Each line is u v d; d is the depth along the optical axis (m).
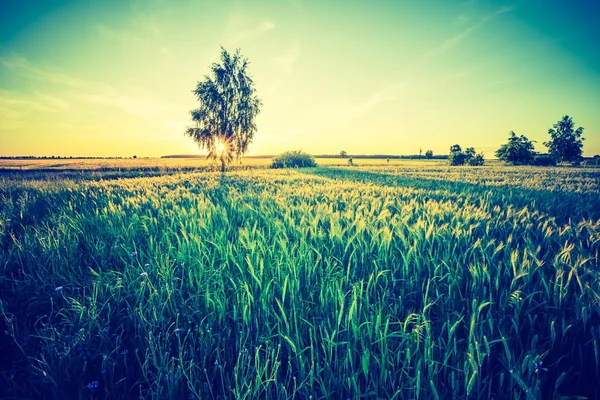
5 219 5.55
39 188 11.68
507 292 2.33
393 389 1.66
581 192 10.23
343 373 1.76
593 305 2.11
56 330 2.15
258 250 3.19
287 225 4.43
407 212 5.50
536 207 7.09
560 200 8.25
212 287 2.62
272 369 1.70
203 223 4.28
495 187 12.50
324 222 4.72
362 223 4.15
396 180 16.48
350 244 3.57
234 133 36.06
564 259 2.93
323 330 2.10
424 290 2.63
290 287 2.46
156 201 6.82
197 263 3.04
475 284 2.53
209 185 12.02
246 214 5.62
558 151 72.75
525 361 1.63
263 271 2.75
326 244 3.68
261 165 57.06
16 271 3.26
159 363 1.87
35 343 2.13
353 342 1.93
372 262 3.10
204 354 1.92
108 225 4.70
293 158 52.81
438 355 1.87
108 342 2.06
